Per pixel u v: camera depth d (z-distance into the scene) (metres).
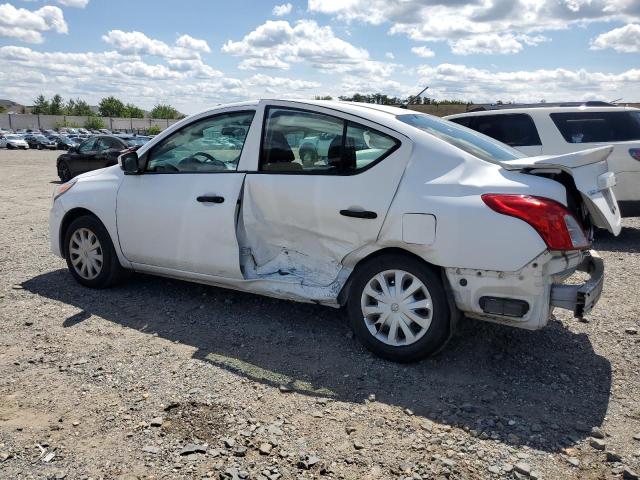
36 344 3.96
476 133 4.48
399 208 3.60
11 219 9.27
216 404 3.19
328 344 4.07
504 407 3.22
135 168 4.80
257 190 4.20
